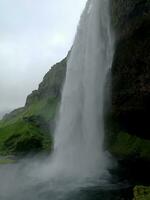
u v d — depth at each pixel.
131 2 49.62
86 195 45.06
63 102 78.25
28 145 104.62
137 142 57.06
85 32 68.19
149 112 51.34
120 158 59.59
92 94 64.44
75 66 72.25
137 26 48.81
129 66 52.31
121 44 53.09
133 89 52.38
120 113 57.22
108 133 63.25
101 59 61.09
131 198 42.41
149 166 53.97
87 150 66.12
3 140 115.81
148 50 47.91
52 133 108.56
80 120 69.88
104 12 59.28
